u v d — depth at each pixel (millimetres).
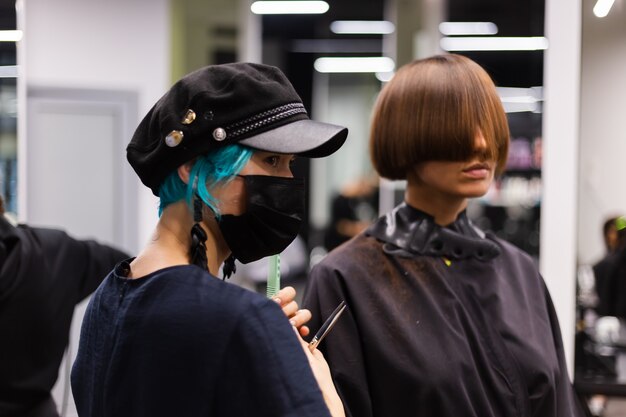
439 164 1325
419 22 6309
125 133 4066
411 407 1237
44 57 3986
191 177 913
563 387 1390
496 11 6086
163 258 956
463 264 1394
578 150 2346
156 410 873
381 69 6707
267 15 6254
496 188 5926
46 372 1980
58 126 3973
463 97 1295
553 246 2383
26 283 1922
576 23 2318
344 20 6457
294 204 967
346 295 1320
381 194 6438
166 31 4129
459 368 1259
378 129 1397
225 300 869
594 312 2316
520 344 1331
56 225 3969
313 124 928
